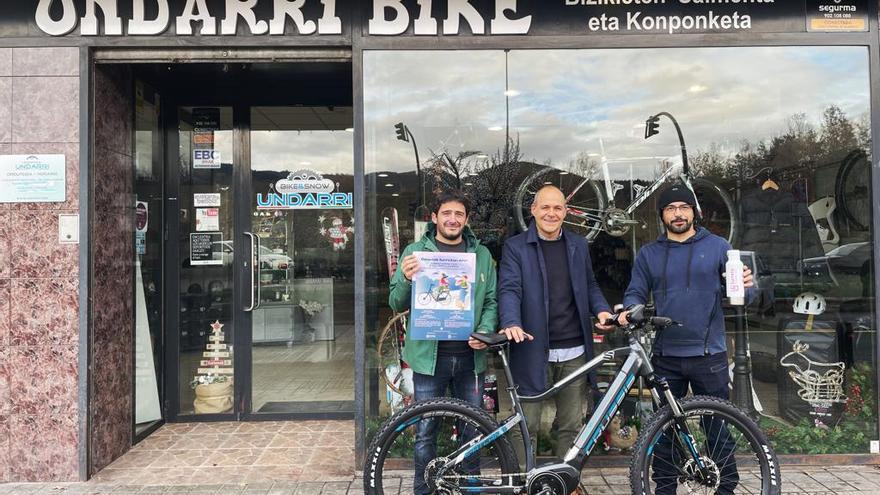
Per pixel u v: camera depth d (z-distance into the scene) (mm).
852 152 3971
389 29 3854
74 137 3715
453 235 3023
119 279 4102
